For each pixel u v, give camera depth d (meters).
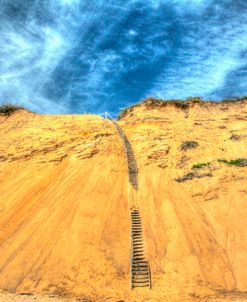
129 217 19.55
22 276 16.27
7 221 20.22
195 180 21.72
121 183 22.30
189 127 27.89
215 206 19.73
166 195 21.02
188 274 15.77
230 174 21.66
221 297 14.12
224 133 26.83
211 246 17.34
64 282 15.76
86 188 22.00
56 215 20.03
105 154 24.97
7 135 30.20
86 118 31.25
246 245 17.17
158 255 17.02
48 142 27.14
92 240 18.00
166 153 24.56
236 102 31.98
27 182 23.41
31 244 18.16
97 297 14.62
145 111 31.84
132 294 14.78
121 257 16.91
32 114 33.19
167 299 14.20
